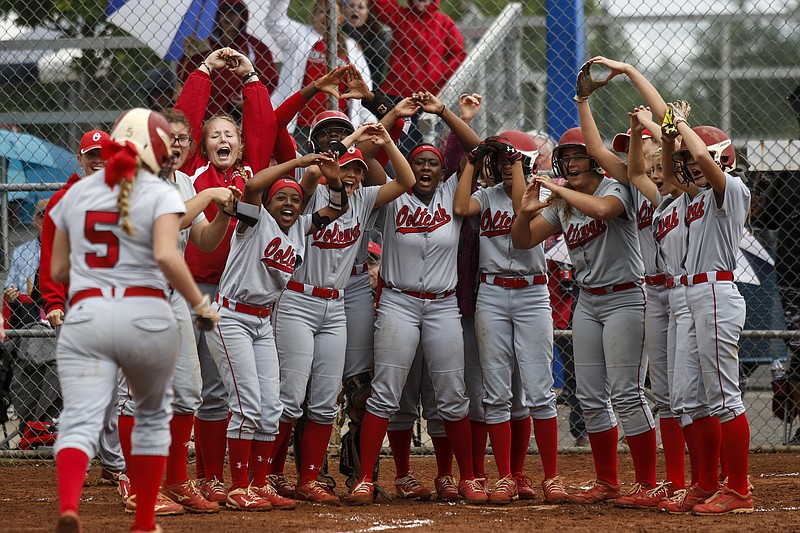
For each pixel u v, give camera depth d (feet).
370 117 76.89
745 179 64.44
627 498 52.49
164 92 79.30
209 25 77.61
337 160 50.98
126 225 35.22
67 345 35.91
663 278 52.90
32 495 56.95
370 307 56.95
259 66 77.15
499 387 54.85
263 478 52.03
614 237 53.31
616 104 106.52
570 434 81.20
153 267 36.50
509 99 89.81
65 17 93.61
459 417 55.06
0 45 89.61
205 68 56.70
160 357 36.40
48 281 54.24
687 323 50.29
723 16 90.94
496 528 44.91
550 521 47.24
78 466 35.06
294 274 53.06
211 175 53.21
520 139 56.95
